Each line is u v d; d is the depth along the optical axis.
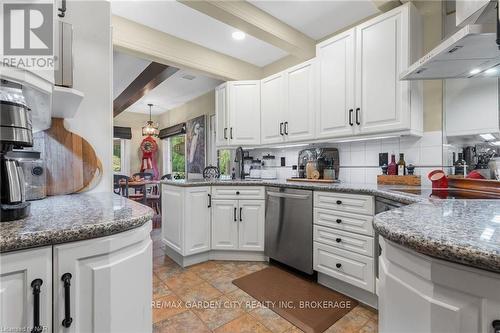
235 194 2.63
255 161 3.50
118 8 2.28
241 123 3.24
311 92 2.60
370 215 1.76
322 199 2.07
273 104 3.02
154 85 3.66
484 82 1.77
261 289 2.03
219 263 2.59
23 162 1.22
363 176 2.51
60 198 1.33
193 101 5.06
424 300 0.58
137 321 0.88
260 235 2.59
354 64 2.22
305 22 2.50
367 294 1.81
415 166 2.15
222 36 2.78
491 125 1.73
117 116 6.12
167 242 2.74
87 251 0.74
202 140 4.71
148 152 6.29
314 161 2.69
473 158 1.82
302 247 2.20
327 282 2.08
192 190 2.53
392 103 1.99
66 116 1.47
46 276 0.68
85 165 1.53
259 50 3.11
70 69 1.16
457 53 1.27
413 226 0.67
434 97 2.05
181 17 2.43
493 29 1.06
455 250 0.51
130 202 1.18
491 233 0.60
